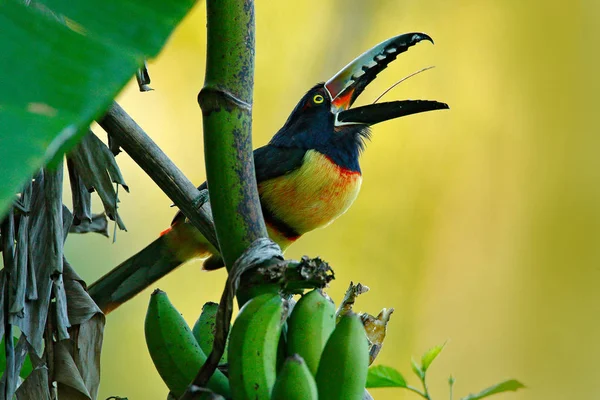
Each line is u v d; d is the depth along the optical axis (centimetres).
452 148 1452
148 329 349
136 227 1248
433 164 1441
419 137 1453
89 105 255
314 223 815
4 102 243
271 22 1431
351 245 1392
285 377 293
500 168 1466
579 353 1399
